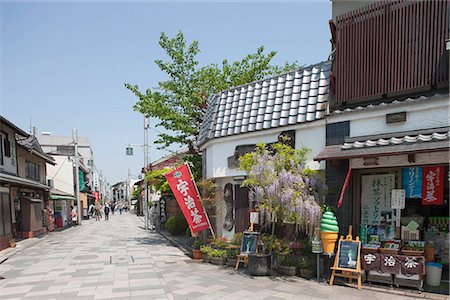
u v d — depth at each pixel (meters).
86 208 40.59
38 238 17.92
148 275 8.74
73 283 8.06
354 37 8.32
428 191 7.00
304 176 8.00
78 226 26.98
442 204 7.17
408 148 6.27
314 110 8.86
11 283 8.23
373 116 7.52
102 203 69.56
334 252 7.78
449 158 6.51
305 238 8.81
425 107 6.79
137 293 7.09
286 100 9.85
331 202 8.09
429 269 6.66
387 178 7.66
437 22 7.07
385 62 7.78
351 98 8.31
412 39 7.39
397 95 7.68
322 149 8.51
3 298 6.98
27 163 20.23
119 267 9.84
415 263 6.47
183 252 12.65
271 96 10.47
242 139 10.56
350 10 9.09
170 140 15.33
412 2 7.40
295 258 8.24
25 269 9.92
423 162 6.83
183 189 11.16
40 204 20.12
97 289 7.47
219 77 15.90
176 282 7.93
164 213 22.69
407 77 7.42
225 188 11.40
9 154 16.73
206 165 12.64
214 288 7.29
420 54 7.26
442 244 7.24
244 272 8.73
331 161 7.99
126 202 78.69
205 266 9.77
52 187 25.89
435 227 7.35
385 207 7.68
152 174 17.72
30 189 19.73
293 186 7.66
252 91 11.32
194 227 11.02
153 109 14.70
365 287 6.86
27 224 18.16
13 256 12.35
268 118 9.98
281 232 9.50
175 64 15.66
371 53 8.02
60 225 25.59
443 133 6.34
